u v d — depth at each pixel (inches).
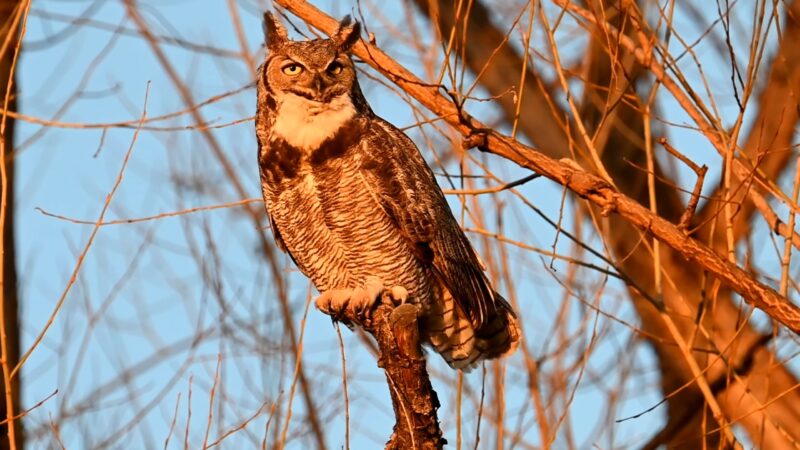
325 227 406.9
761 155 358.3
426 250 410.3
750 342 474.9
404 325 343.3
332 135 397.7
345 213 402.3
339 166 398.0
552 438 354.9
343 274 416.8
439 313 435.2
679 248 343.0
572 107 355.6
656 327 503.2
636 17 378.6
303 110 397.4
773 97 481.4
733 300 527.5
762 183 353.4
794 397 455.8
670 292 502.6
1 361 304.5
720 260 339.6
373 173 398.9
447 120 354.6
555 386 415.8
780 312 334.0
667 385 506.0
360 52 363.9
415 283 418.3
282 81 400.8
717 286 376.8
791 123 475.8
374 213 402.6
